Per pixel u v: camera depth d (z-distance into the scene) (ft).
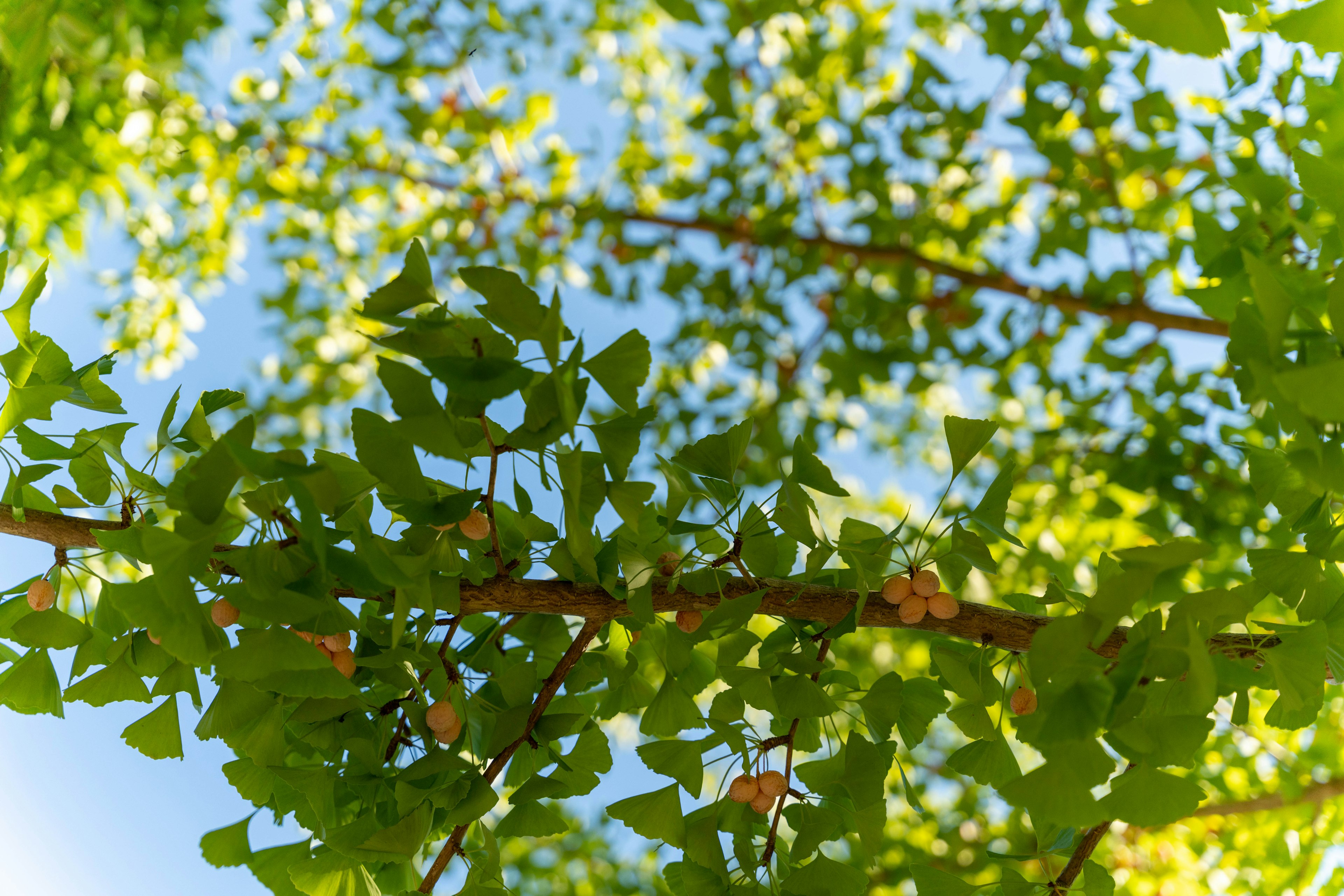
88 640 6.50
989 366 11.76
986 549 6.38
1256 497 6.51
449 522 6.27
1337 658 6.30
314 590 6.16
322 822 6.42
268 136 13.80
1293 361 6.10
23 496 6.45
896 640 11.75
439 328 6.08
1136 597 5.84
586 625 6.65
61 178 12.13
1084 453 10.85
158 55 11.43
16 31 9.28
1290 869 9.64
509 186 14.40
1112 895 6.50
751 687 6.51
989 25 9.95
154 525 6.50
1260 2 6.52
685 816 6.54
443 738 6.50
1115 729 5.92
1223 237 7.28
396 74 13.42
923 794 12.66
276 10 13.04
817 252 12.76
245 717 6.43
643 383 6.20
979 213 11.70
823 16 12.85
